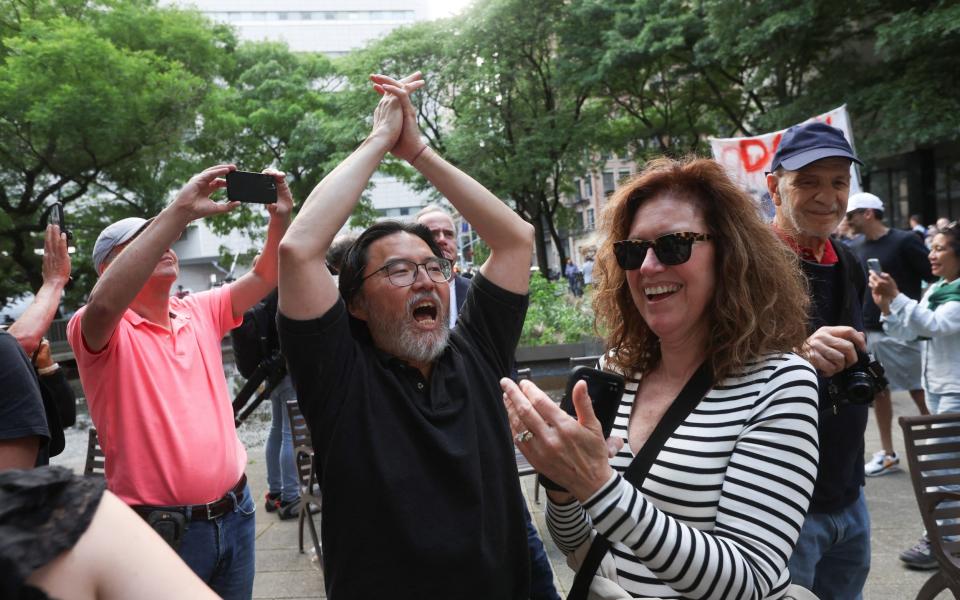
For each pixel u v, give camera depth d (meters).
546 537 4.44
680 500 1.53
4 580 0.75
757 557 1.37
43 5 21.59
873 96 15.56
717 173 1.66
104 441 2.34
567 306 11.23
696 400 1.63
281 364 4.17
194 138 25.06
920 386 5.34
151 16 23.77
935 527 2.69
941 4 14.05
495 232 1.98
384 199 62.47
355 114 27.03
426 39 26.11
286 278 1.65
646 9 21.08
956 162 21.00
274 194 2.49
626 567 1.65
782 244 1.69
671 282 1.66
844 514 2.18
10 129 19.23
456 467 1.65
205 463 2.37
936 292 4.13
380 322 1.78
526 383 1.45
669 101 24.75
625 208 1.79
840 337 1.87
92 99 18.62
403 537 1.59
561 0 23.81
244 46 32.66
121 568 0.80
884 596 3.38
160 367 2.39
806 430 1.46
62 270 2.60
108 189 22.94
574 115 25.69
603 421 1.68
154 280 2.45
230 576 2.48
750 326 1.56
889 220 23.69
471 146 25.30
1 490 0.80
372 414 1.66
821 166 2.30
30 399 1.91
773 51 17.28
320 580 4.00
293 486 5.20
